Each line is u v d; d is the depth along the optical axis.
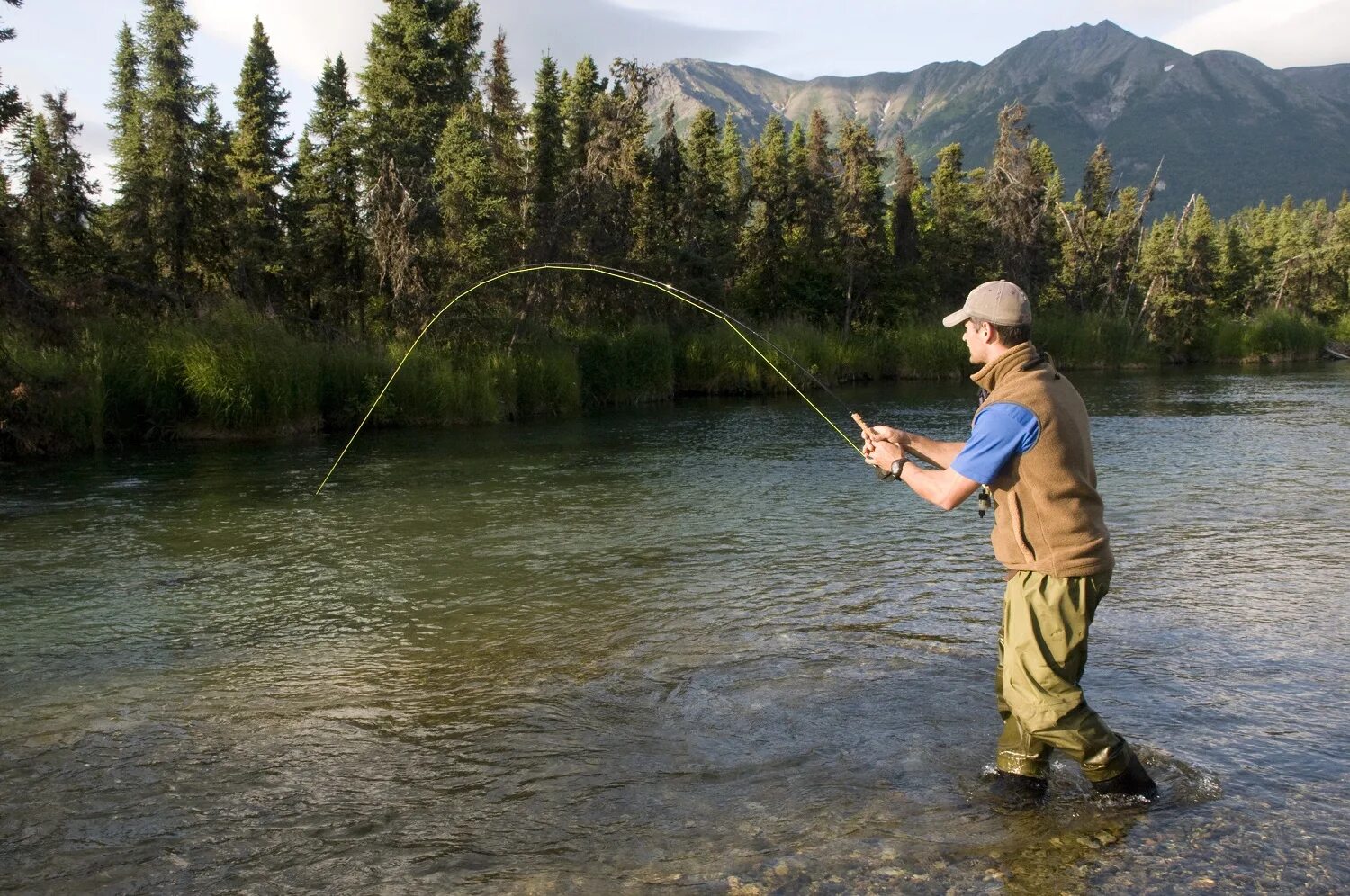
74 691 4.70
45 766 3.78
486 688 4.62
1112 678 4.50
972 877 2.83
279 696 4.57
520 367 23.47
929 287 48.31
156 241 27.31
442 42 29.39
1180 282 49.47
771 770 3.61
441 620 5.88
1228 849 2.96
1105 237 59.28
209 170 27.75
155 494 11.38
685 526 8.82
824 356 35.22
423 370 21.45
